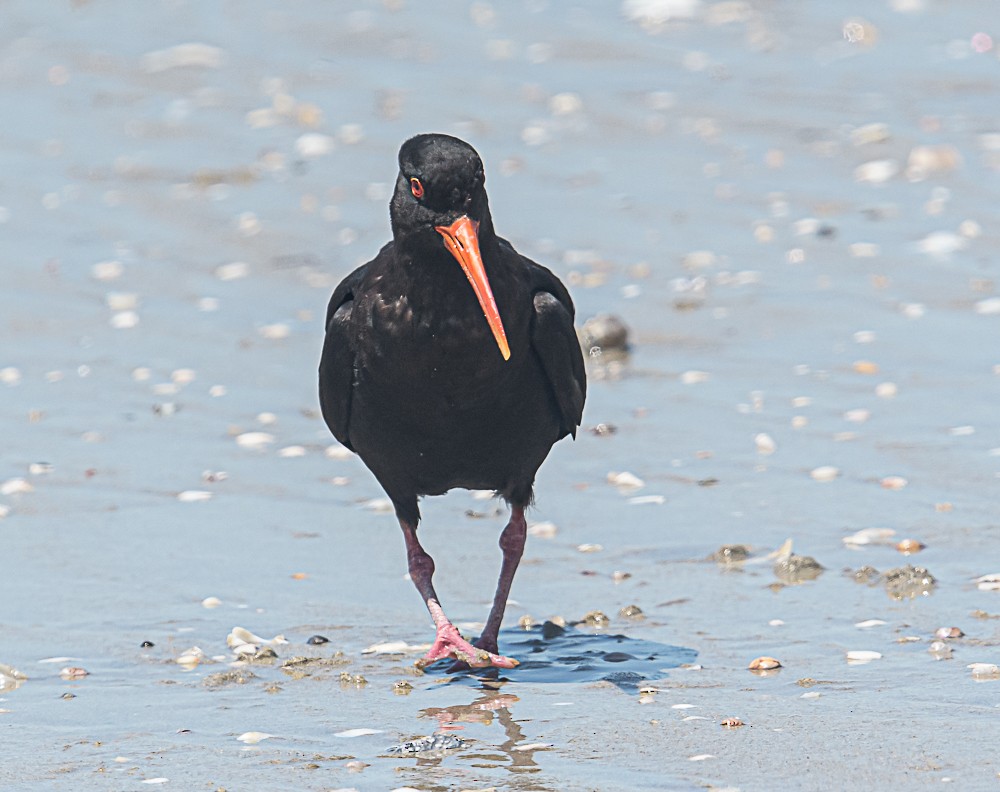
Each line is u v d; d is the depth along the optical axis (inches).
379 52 1088.8
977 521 452.1
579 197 813.9
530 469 384.2
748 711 329.7
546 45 1090.1
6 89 1041.5
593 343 631.2
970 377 581.0
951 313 650.2
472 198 348.2
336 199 831.1
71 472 525.7
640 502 486.9
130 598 418.9
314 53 1091.9
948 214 764.6
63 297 713.6
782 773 294.2
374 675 366.0
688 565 434.9
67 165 897.5
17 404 596.4
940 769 292.4
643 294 689.0
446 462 374.0
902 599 398.0
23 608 412.2
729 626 387.5
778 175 834.2
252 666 373.1
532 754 310.0
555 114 954.1
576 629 393.7
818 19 1122.0
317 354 647.1
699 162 861.8
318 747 318.3
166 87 1037.8
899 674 348.2
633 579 426.9
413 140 355.3
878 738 309.6
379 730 327.6
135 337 667.4
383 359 360.2
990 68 997.2
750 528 459.2
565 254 737.6
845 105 942.4
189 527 475.8
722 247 739.4
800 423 548.7
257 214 812.0
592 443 541.6
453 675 364.8
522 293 366.0
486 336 353.7
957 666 350.6
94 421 577.3
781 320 655.1
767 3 1158.3
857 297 672.4
